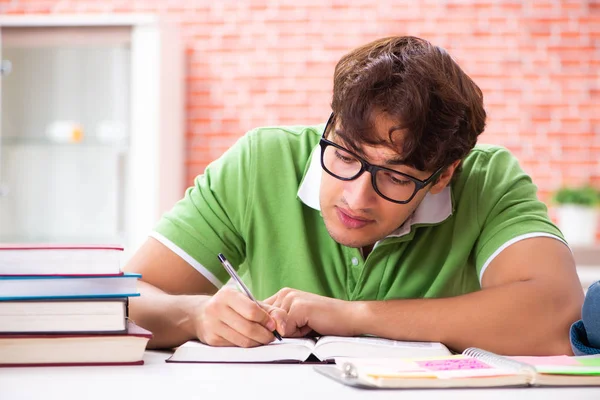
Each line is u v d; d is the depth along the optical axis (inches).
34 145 184.5
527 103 197.8
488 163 65.0
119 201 180.7
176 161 191.0
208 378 40.5
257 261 64.1
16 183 184.9
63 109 183.9
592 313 47.4
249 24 201.0
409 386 37.9
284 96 200.2
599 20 196.7
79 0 201.6
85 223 185.5
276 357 46.9
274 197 63.8
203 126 201.2
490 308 52.4
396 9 198.2
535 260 56.6
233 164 65.0
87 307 43.6
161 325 52.9
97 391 36.7
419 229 62.2
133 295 44.1
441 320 51.8
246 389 37.6
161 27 177.8
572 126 197.0
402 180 52.6
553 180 197.5
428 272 62.1
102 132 182.4
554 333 52.4
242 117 200.8
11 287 43.1
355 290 62.1
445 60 53.7
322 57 199.6
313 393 36.7
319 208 61.3
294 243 63.0
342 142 52.3
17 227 185.5
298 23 200.1
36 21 171.2
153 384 38.6
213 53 201.0
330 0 199.6
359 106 50.2
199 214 63.4
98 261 44.0
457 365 41.4
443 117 51.6
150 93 177.5
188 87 201.2
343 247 62.7
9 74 183.3
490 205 62.2
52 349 43.5
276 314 50.5
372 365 41.1
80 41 174.2
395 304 52.9
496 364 41.6
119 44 176.4
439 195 60.7
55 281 43.4
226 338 48.5
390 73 50.6
